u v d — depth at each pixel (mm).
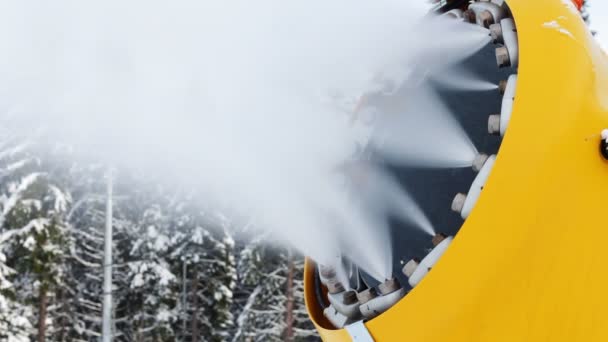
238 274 28219
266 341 23312
